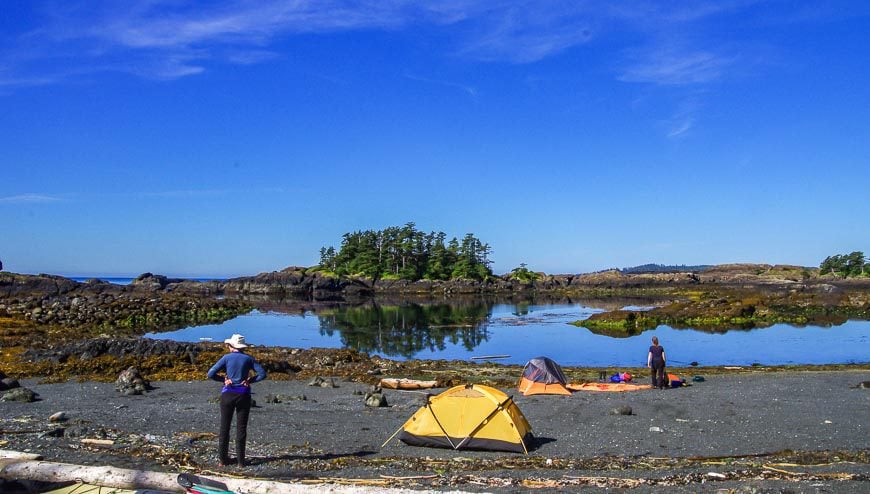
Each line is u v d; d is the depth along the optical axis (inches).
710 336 1850.4
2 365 1000.2
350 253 6412.4
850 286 5167.3
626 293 5344.5
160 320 2449.6
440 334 1977.1
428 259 6363.2
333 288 5502.0
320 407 706.2
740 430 566.9
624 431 566.3
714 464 446.0
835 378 973.2
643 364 1310.3
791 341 1704.0
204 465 429.4
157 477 358.6
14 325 1820.9
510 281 6023.6
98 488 358.6
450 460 459.8
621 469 432.8
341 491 344.2
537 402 737.6
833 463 446.3
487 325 2289.6
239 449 429.1
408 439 511.2
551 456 476.1
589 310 3174.2
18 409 656.4
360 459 459.5
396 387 917.8
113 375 954.1
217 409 671.1
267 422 600.1
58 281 3695.9
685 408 676.1
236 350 438.9
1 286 3555.6
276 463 442.3
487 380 980.6
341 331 2074.3
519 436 490.6
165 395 789.2
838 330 1994.3
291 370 1078.4
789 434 549.6
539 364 846.5
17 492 361.1
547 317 2689.5
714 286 5629.9
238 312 2940.5
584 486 385.7
